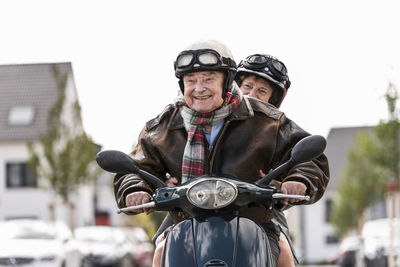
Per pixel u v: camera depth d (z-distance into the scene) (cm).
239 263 355
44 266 1559
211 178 373
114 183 435
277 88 598
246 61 596
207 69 400
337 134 7231
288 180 407
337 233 5794
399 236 1844
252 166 419
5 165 4669
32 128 4641
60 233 1752
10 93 4794
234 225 368
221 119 415
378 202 4597
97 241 2306
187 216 403
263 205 387
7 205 4653
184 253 363
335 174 6862
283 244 436
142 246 2808
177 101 423
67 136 3259
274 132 420
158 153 436
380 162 2589
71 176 3228
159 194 386
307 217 6762
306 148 380
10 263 1516
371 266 1831
